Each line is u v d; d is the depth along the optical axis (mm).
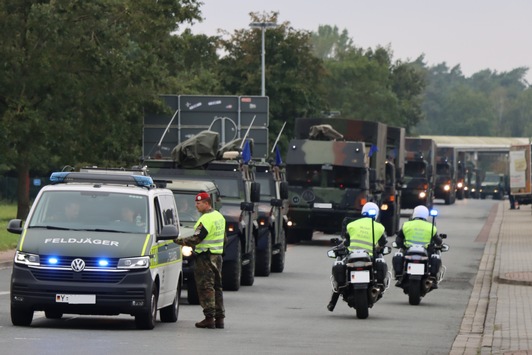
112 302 52344
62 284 52156
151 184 58250
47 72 155250
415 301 73062
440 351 49469
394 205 158000
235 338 52281
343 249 65312
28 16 153750
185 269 68750
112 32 159750
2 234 126750
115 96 161000
